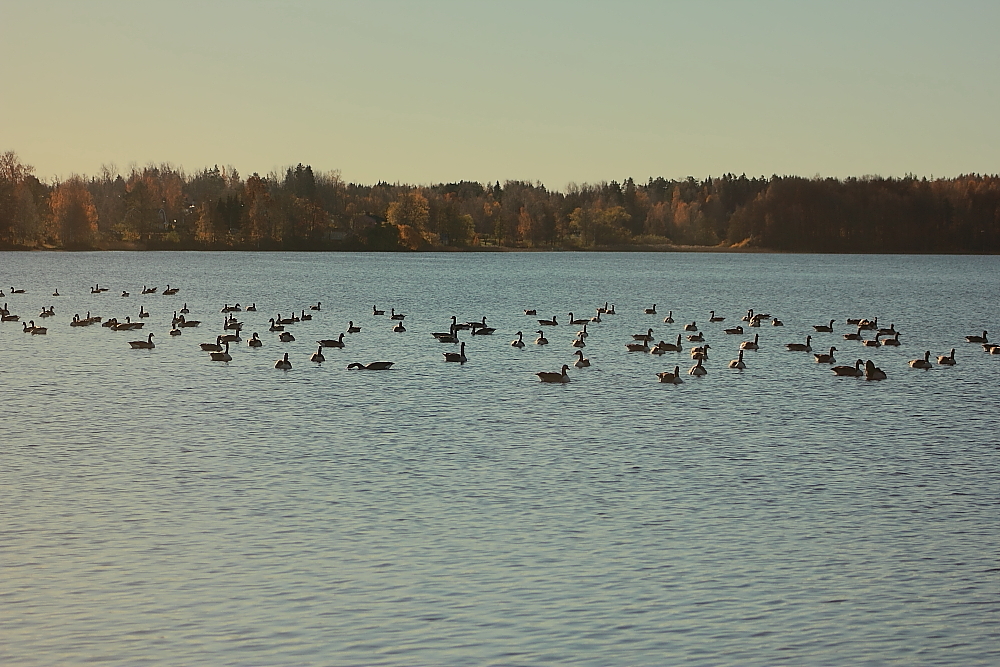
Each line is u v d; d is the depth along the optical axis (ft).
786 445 147.23
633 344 265.75
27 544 101.91
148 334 295.48
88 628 84.33
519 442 147.74
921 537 106.52
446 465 133.28
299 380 206.28
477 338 296.92
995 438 153.17
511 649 81.61
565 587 92.89
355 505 115.24
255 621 85.81
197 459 135.54
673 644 82.64
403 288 547.90
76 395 185.47
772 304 468.75
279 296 476.95
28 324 321.32
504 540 104.32
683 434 154.40
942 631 85.40
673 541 104.58
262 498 117.50
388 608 88.38
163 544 102.22
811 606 89.66
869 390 199.52
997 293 547.49
